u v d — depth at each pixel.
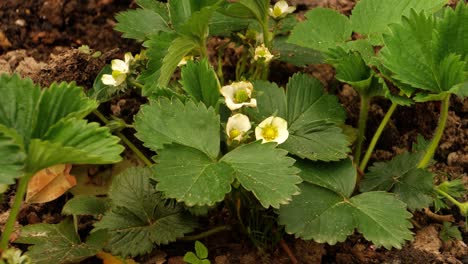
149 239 0.42
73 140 0.36
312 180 0.43
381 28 0.49
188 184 0.37
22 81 0.37
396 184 0.46
